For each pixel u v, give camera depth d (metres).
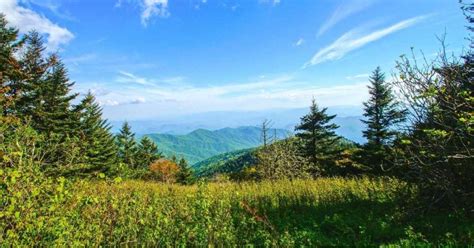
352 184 15.52
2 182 6.05
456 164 9.19
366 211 11.06
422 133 9.85
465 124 7.88
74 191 7.84
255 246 8.80
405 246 7.57
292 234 9.37
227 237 8.66
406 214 9.73
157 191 17.72
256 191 16.64
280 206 13.07
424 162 9.70
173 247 8.53
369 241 8.33
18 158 7.50
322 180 19.12
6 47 26.16
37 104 28.98
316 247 8.44
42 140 10.09
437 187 9.55
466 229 7.84
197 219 9.27
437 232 8.21
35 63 28.86
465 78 9.20
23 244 6.21
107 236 7.70
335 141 42.56
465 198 9.09
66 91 32.09
